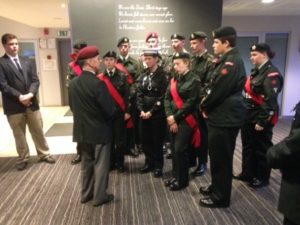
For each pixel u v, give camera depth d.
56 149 4.16
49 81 8.18
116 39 3.96
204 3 3.99
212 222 2.27
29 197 2.71
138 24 3.95
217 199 2.44
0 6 5.01
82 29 3.88
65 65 8.20
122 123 3.16
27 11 5.54
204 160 3.13
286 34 6.30
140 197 2.67
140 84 3.01
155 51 2.92
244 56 6.31
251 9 5.34
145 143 3.13
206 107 2.27
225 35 2.16
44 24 7.45
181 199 2.63
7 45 3.17
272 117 2.59
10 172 3.30
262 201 2.58
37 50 7.98
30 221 2.32
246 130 2.80
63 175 3.21
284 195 1.33
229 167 2.36
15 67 3.22
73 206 2.53
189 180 3.01
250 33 6.21
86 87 2.27
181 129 2.64
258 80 2.64
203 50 2.96
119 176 3.13
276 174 3.16
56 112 7.21
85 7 3.83
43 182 3.03
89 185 2.57
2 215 2.41
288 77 6.45
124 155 3.43
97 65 2.34
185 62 2.56
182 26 4.02
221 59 2.21
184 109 2.56
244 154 2.91
